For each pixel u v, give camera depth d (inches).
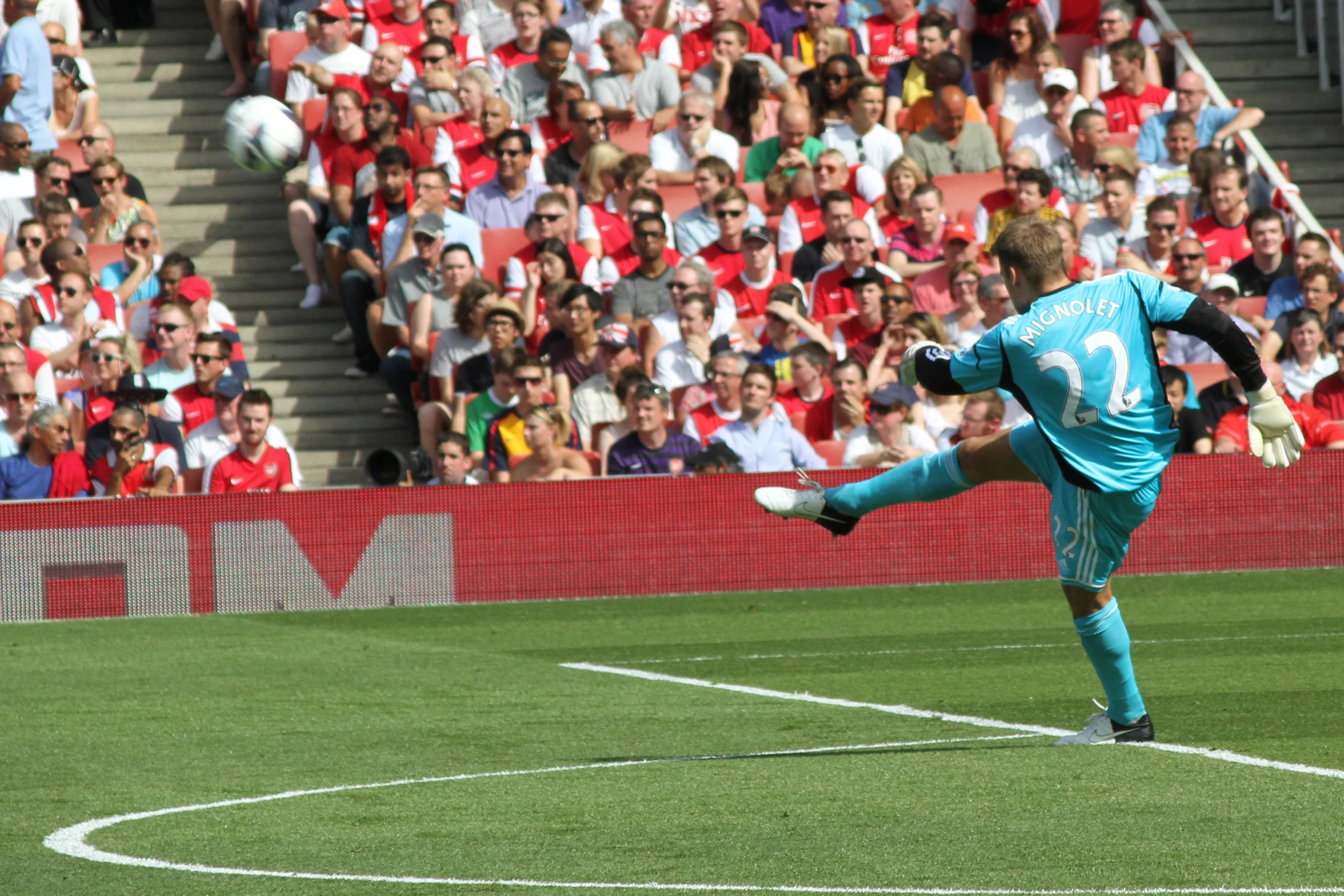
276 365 1715.1
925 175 1701.5
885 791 581.6
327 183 1753.2
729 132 1835.6
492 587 1327.5
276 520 1307.8
